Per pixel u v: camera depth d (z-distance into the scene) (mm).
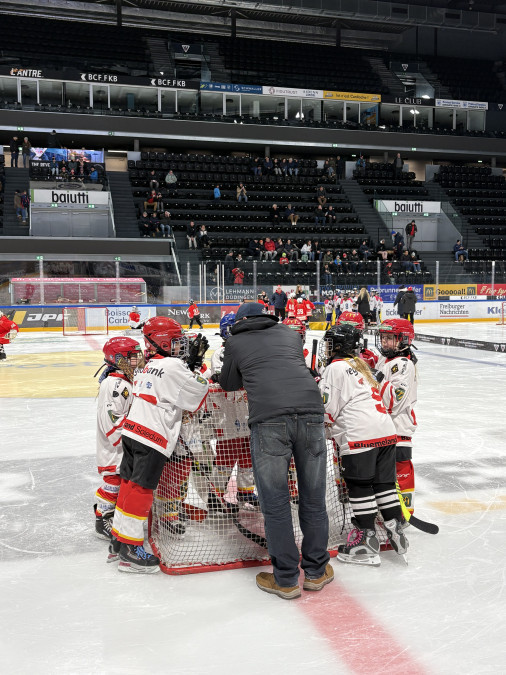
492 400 9539
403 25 43406
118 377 3977
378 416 3746
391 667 2727
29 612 3232
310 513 3479
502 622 3115
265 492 3383
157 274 24594
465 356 15461
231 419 4074
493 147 40094
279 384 3422
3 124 32219
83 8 39594
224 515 4098
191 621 3137
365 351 4586
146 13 40781
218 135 35500
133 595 3422
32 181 29672
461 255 31453
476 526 4418
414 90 43000
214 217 32219
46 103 34688
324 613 3211
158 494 3947
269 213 33188
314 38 44312
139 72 36656
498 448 6648
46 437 7223
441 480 5512
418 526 4117
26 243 26281
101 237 27547
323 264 27453
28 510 4789
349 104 39250
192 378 3605
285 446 3377
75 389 10695
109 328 23547
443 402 9359
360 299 21422
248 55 40781
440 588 3482
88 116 33438
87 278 23359
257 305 3709
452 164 42250
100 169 31141
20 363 14211
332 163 36500
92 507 4859
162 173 33750
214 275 24641
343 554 3859
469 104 41094
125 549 3689
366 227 33531
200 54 39781
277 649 2875
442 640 2949
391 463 3828
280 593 3371
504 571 3695
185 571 3684
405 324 4137
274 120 36375
